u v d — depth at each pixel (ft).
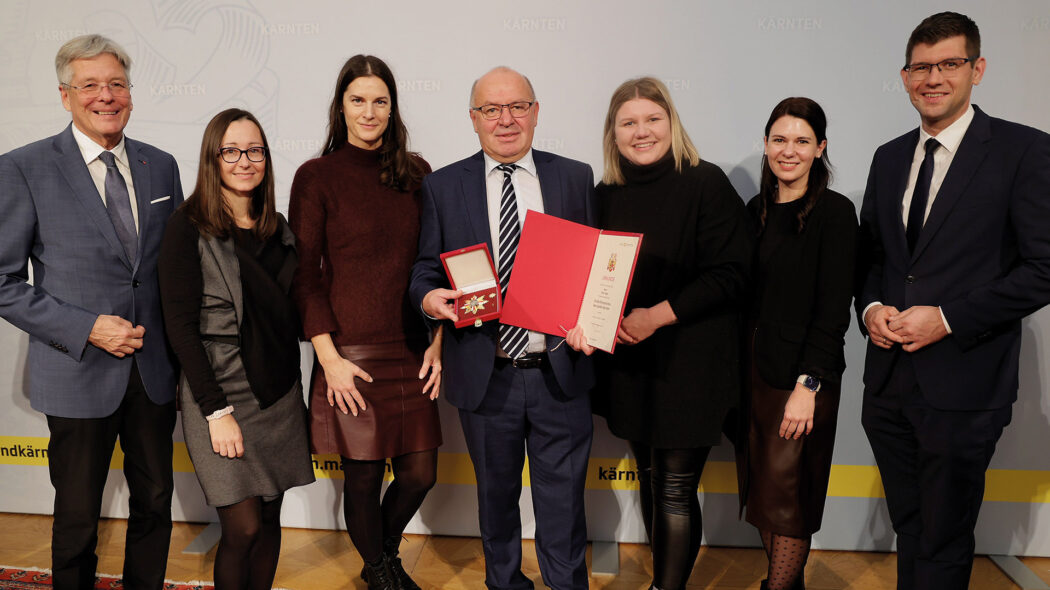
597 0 8.23
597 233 6.36
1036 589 8.03
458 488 9.23
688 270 6.70
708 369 6.64
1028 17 7.79
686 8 8.14
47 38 8.73
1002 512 8.67
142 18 8.64
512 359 6.64
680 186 6.61
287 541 9.16
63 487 6.68
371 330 7.01
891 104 8.11
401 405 7.20
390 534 7.81
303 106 8.66
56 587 6.85
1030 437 8.47
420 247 6.94
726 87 8.25
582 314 6.41
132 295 6.64
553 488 6.94
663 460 6.95
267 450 6.45
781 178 6.47
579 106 8.42
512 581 7.20
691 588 8.09
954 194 6.06
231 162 6.05
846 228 6.36
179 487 9.45
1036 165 5.76
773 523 6.70
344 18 8.48
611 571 8.39
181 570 8.37
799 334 6.48
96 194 6.51
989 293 5.85
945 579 6.46
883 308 6.45
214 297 6.19
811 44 8.09
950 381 6.17
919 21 7.93
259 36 8.59
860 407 8.68
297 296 6.77
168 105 8.79
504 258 6.60
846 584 8.22
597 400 7.38
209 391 6.06
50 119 8.87
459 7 8.36
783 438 6.57
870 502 8.83
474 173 6.70
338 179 6.88
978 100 8.01
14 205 6.33
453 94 8.51
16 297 6.29
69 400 6.50
